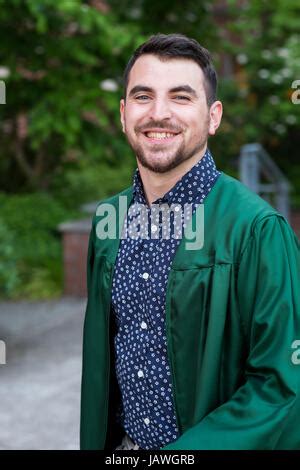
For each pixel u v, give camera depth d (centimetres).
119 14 969
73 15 805
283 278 143
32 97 894
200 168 158
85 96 864
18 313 764
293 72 1309
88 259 185
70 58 880
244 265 146
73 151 1102
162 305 155
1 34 866
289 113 1389
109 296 166
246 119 1371
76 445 405
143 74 153
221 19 1500
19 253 890
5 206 978
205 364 147
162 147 153
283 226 149
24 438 415
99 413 173
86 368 176
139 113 154
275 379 140
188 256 152
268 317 142
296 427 142
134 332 162
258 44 1375
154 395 158
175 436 158
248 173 795
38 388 512
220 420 140
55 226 965
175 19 1002
